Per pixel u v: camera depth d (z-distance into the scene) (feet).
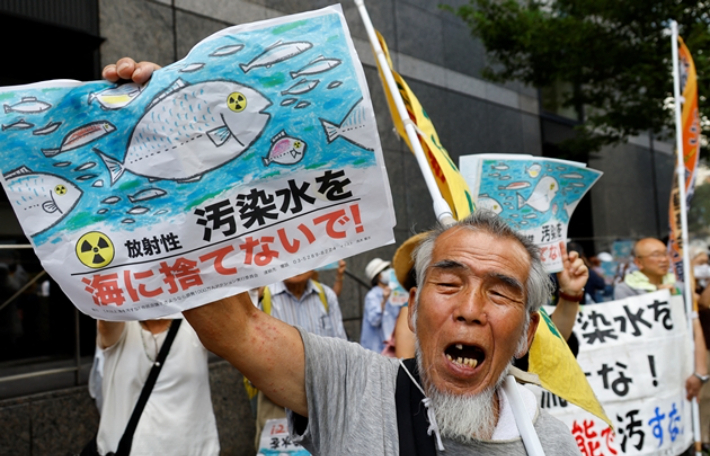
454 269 4.85
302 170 4.80
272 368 4.91
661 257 15.80
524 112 35.32
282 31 4.83
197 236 4.72
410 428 4.70
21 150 4.72
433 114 28.68
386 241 4.85
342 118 4.79
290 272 4.77
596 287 24.44
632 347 13.08
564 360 7.27
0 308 15.14
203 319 4.77
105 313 4.73
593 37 29.84
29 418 14.84
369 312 19.31
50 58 16.24
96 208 4.74
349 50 4.83
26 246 14.80
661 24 28.89
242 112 4.76
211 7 19.81
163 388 9.64
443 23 30.07
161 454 9.41
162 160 4.73
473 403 4.67
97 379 10.61
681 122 16.10
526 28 30.48
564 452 4.85
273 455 11.63
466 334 4.69
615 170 46.32
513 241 5.03
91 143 4.75
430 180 7.69
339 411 4.91
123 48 17.42
